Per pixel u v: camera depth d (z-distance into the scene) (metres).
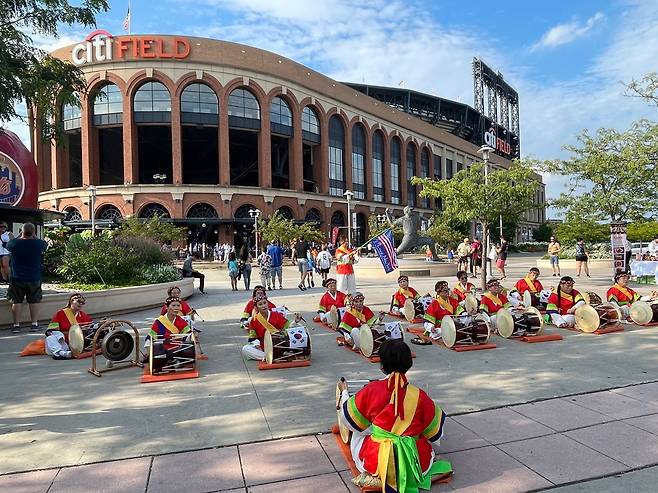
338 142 60.75
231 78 47.88
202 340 9.24
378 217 57.94
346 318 8.49
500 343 8.56
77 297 8.42
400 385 3.54
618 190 18.22
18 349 8.64
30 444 4.50
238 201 47.72
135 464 4.05
